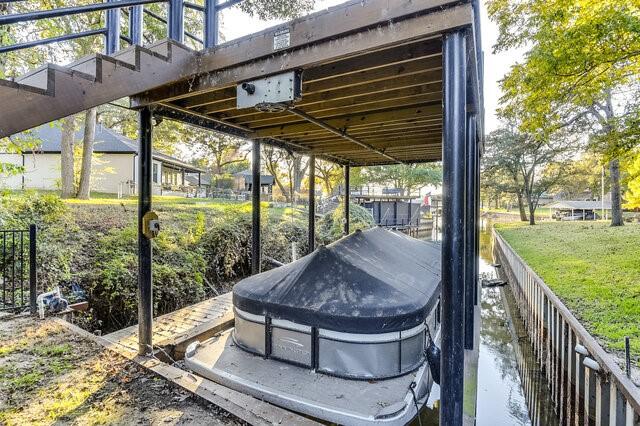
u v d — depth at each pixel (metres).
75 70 2.23
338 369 3.39
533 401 5.17
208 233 8.30
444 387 2.16
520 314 8.29
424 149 7.66
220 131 5.40
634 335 4.07
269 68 2.71
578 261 8.23
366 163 9.80
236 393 2.80
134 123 20.70
